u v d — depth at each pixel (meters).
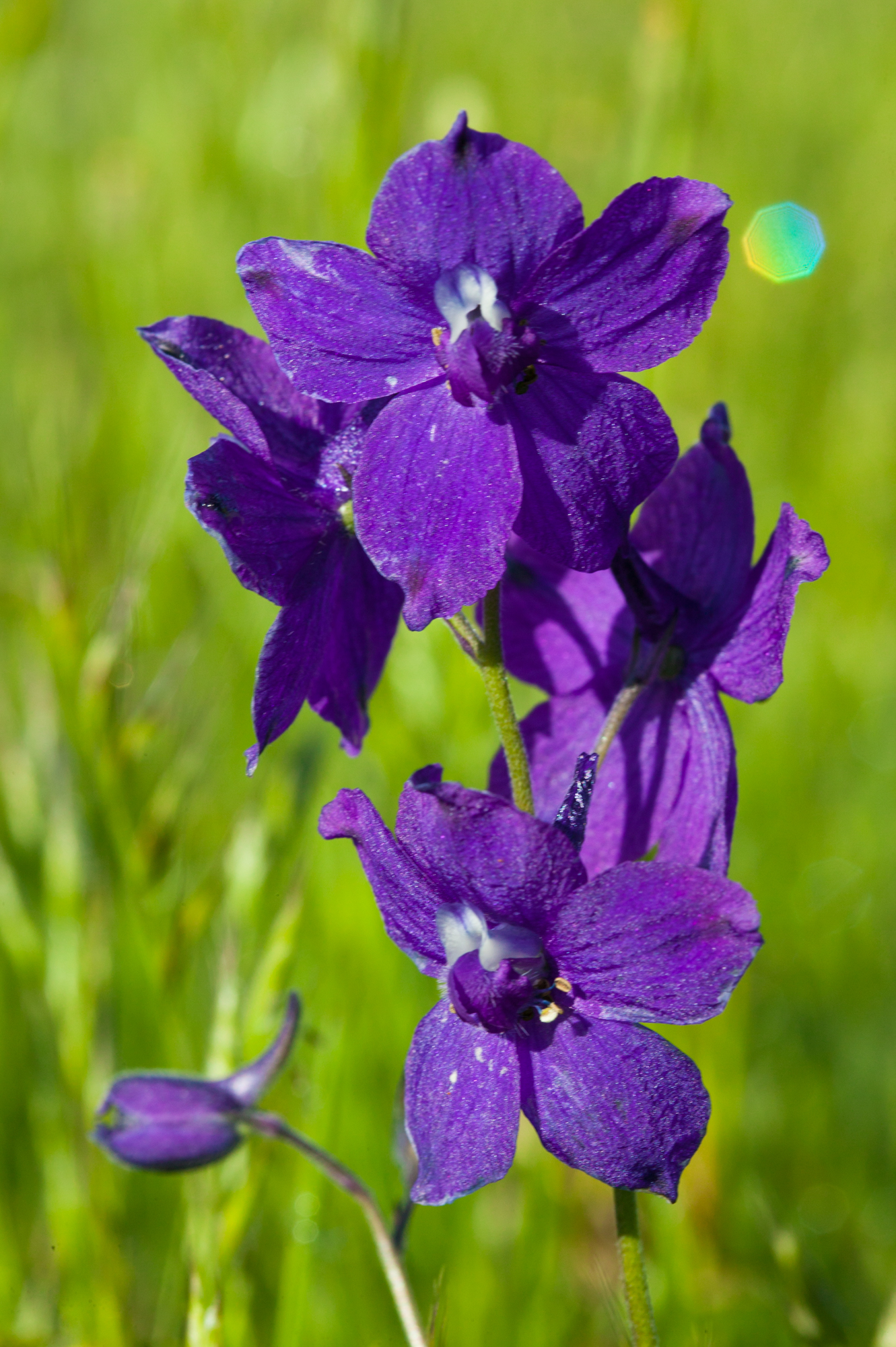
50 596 0.30
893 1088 0.34
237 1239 0.27
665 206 0.23
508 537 0.24
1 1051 0.33
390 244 0.24
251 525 0.24
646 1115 0.23
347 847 0.32
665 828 0.25
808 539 0.24
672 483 0.25
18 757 0.31
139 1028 0.31
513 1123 0.23
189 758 0.31
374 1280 0.29
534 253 0.24
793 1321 0.27
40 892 0.31
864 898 0.38
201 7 0.58
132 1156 0.25
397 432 0.24
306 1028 0.28
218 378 0.24
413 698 0.32
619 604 0.26
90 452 0.40
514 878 0.23
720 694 0.25
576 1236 0.31
